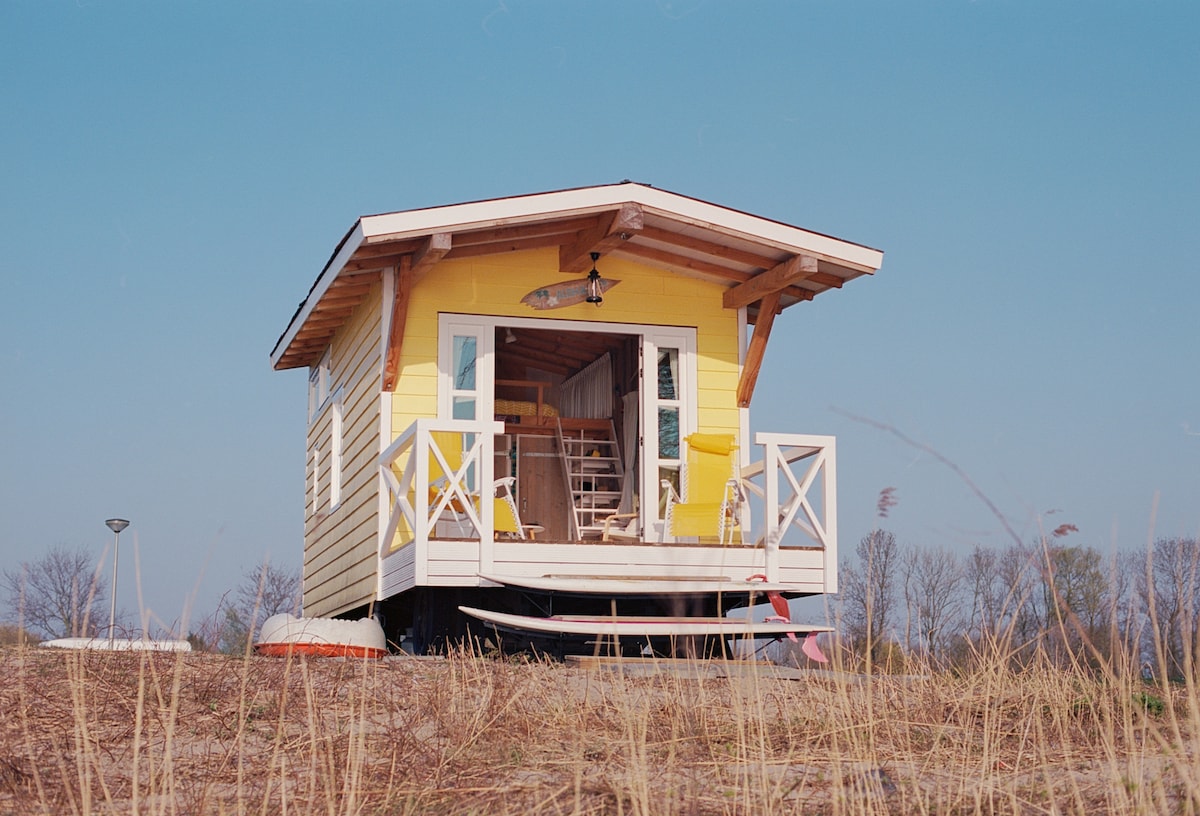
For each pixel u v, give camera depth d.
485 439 9.80
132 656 7.09
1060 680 6.38
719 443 10.74
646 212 10.56
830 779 4.79
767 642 8.91
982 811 4.44
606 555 9.98
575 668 7.57
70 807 4.38
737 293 11.79
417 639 10.97
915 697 6.38
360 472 12.07
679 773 4.86
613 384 13.83
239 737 4.58
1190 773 4.57
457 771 4.91
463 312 11.25
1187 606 4.71
